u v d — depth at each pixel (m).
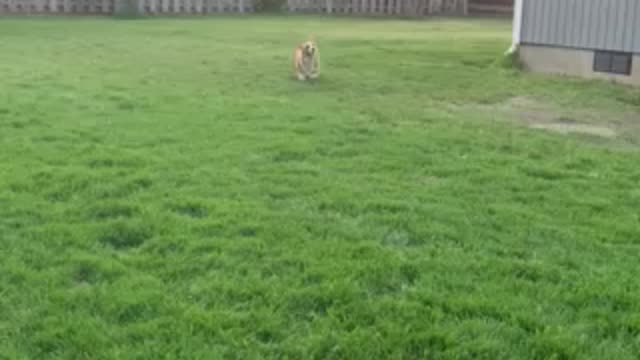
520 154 7.00
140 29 19.31
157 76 11.27
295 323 3.65
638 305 3.90
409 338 3.50
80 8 24.02
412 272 4.22
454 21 27.81
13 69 11.43
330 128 7.76
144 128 7.51
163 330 3.55
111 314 3.70
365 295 3.93
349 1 29.38
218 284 4.00
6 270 4.12
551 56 12.83
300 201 5.36
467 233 4.84
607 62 12.13
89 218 4.96
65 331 3.52
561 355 3.42
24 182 5.59
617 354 3.44
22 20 20.95
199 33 18.72
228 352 3.38
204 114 8.30
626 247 4.71
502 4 34.38
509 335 3.57
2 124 7.51
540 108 9.65
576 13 12.41
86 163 6.18
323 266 4.23
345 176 6.04
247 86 10.56
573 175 6.34
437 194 5.64
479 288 4.04
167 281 4.07
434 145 7.16
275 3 28.05
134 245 4.59
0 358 3.31
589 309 3.85
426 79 11.73
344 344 3.45
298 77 11.41
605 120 9.00
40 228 4.72
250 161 6.39
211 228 4.78
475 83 11.44
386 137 7.43
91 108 8.49
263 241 4.59
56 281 4.02
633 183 6.14
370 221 5.00
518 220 5.11
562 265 4.40
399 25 24.48
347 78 11.61
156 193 5.45
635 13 11.71
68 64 12.30
